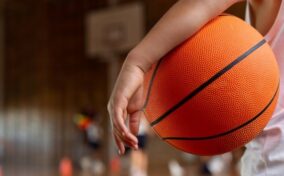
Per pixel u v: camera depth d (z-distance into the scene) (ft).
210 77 3.72
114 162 37.47
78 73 46.44
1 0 49.80
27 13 50.52
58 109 47.73
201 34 3.83
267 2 4.16
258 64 3.81
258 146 4.13
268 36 4.14
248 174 4.22
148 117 4.13
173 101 3.80
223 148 3.89
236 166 31.71
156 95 3.90
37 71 49.55
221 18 3.97
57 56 48.03
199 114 3.74
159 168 35.60
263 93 3.79
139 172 24.09
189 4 3.62
